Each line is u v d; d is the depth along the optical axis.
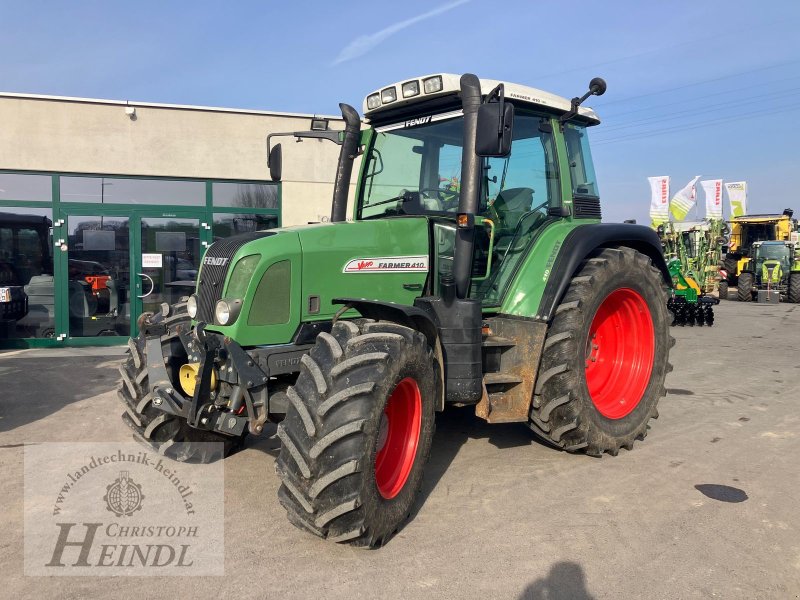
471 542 3.25
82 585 2.83
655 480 4.11
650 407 4.88
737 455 4.61
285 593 2.77
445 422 5.42
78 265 9.39
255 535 3.31
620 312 4.98
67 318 9.38
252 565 3.01
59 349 9.19
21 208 9.12
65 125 9.09
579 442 4.30
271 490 3.90
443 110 4.35
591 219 5.19
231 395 3.43
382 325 3.36
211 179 9.74
